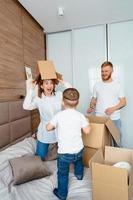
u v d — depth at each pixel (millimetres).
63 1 2475
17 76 2516
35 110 2930
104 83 2463
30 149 2029
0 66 2123
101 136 1876
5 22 2242
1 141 2010
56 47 3641
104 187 1326
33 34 3105
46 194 1432
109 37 3301
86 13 2873
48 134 1958
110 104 2406
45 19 3068
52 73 1941
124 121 3244
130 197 1314
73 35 3500
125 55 3223
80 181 1600
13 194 1371
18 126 2385
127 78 3225
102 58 3348
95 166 1349
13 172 1524
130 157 1626
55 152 2025
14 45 2451
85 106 3471
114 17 3047
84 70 3465
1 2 2160
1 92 2133
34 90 1999
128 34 3195
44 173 1623
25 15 2807
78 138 1564
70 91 1636
